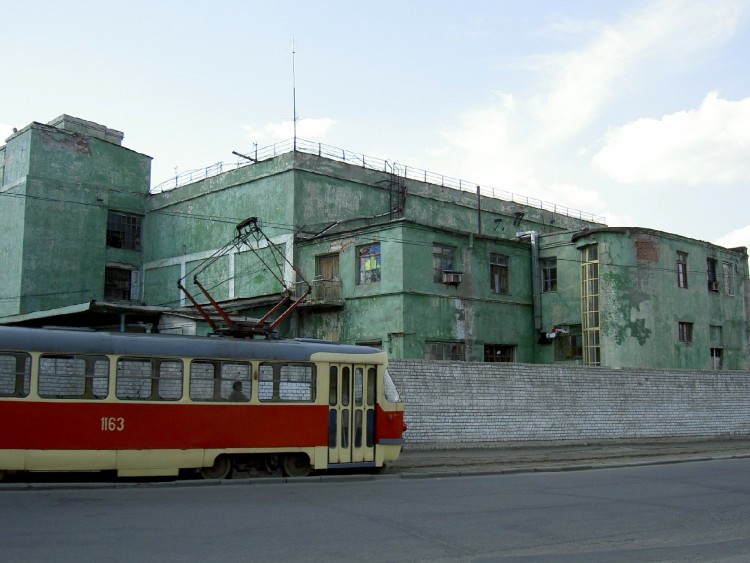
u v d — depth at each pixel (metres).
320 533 9.64
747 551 8.97
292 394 16.03
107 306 27.02
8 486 13.30
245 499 12.64
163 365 14.88
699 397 29.69
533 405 24.83
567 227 50.84
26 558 7.93
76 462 13.97
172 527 9.82
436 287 33.16
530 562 8.21
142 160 44.06
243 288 37.12
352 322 33.16
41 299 38.56
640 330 34.59
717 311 39.16
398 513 11.34
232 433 15.28
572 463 20.00
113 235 42.22
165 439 14.66
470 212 43.94
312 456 15.98
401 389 22.05
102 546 8.57
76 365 14.20
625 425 27.11
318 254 34.59
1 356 13.70
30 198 38.75
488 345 35.41
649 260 35.47
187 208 41.00
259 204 37.00
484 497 13.31
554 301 37.16
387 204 39.47
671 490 14.62
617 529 10.32
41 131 39.59
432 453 21.58
